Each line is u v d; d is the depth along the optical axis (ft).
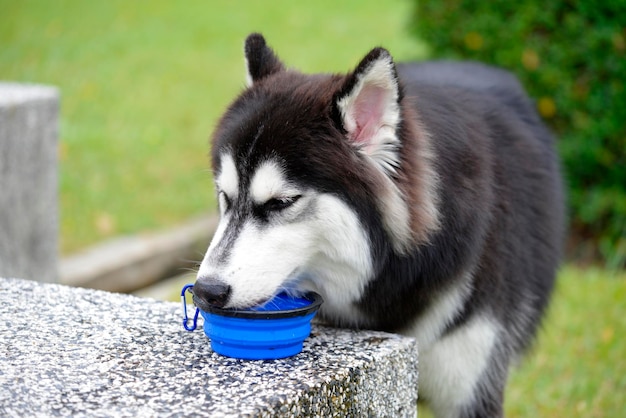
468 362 5.82
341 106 5.39
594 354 7.63
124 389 4.89
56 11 18.75
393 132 5.42
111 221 10.05
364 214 5.44
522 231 6.05
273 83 5.66
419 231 5.48
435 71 6.57
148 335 5.33
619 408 6.97
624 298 8.50
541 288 6.27
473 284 5.71
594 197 9.69
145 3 20.06
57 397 4.82
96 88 14.55
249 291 5.24
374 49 5.32
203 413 4.74
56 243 8.30
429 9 10.02
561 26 9.45
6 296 5.68
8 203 7.75
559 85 9.54
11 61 15.29
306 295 5.45
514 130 6.22
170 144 12.67
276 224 5.38
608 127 9.43
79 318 5.47
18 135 7.77
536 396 7.13
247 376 5.00
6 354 5.11
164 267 9.54
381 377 5.24
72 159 11.64
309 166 5.36
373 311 5.65
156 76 15.44
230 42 17.70
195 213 10.75
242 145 5.41
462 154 5.70
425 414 6.90
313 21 19.56
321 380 4.99
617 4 9.14
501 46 9.72
